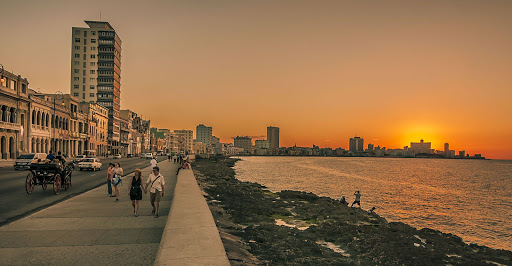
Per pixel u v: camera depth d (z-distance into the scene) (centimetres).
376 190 5253
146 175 3319
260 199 2614
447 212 3441
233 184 4034
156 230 1035
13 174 3053
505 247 2089
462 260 1257
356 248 1237
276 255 1006
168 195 1870
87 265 718
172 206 1222
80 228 1053
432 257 1193
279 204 2333
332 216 1955
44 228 1052
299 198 2975
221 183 3916
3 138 5109
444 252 1383
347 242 1323
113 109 12381
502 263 1320
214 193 2670
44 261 741
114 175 1656
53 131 6588
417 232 1759
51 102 6694
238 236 1230
